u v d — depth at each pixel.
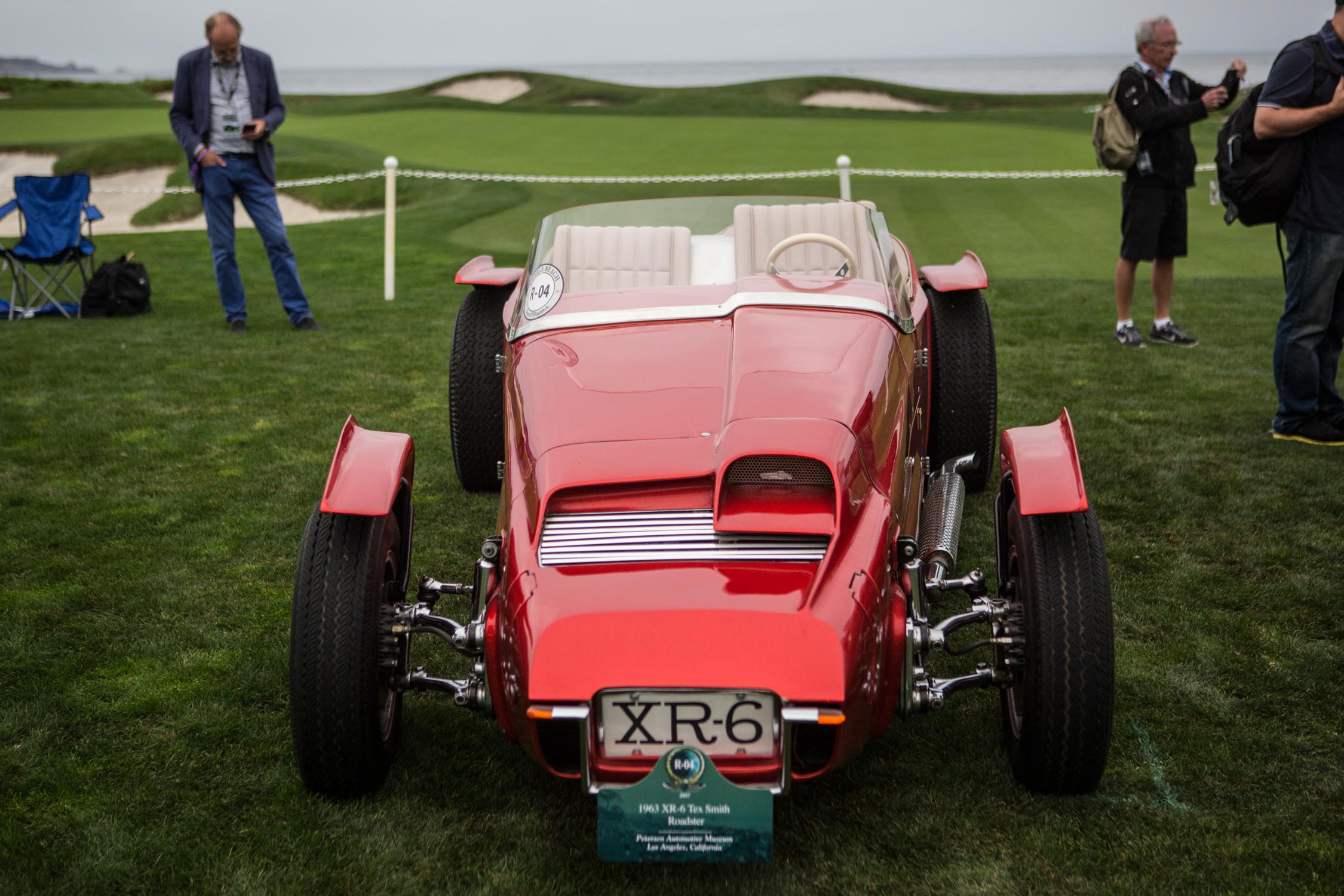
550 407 2.60
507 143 20.11
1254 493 4.34
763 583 2.14
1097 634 2.34
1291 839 2.35
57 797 2.57
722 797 2.06
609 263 3.63
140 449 5.12
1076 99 36.88
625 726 2.12
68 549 4.00
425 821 2.47
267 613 3.50
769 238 3.69
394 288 9.14
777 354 2.69
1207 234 11.03
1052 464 2.50
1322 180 4.57
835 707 2.06
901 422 2.68
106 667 3.17
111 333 7.60
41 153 21.70
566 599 2.14
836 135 19.89
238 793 2.58
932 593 3.62
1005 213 12.27
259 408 5.75
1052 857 2.31
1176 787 2.55
